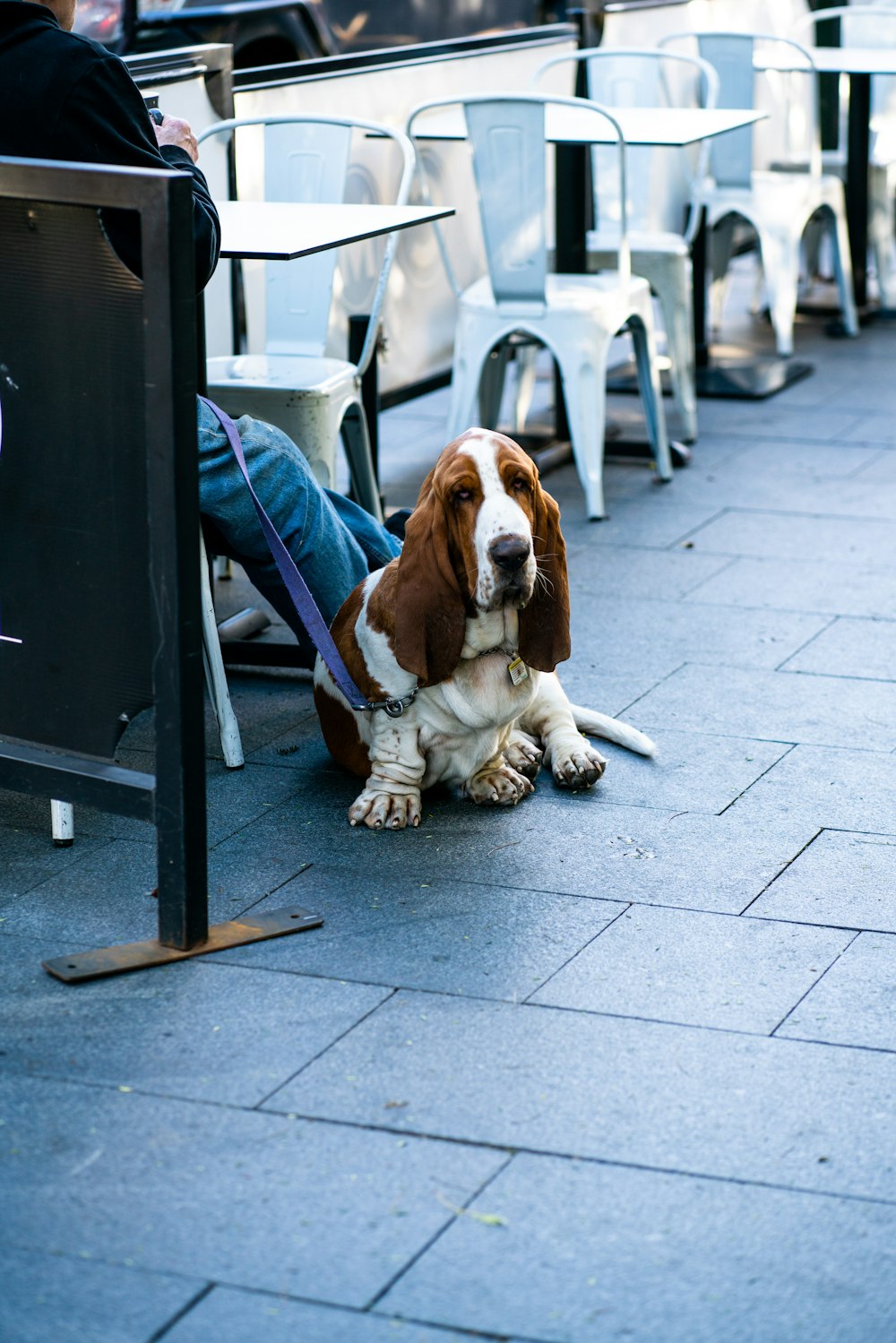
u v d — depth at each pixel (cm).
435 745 340
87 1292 205
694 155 861
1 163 258
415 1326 200
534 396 739
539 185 525
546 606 324
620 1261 211
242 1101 245
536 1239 215
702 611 470
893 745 378
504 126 524
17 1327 200
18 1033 262
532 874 317
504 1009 269
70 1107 243
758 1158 231
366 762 354
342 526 386
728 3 902
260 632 460
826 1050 258
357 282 618
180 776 274
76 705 287
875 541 532
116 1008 269
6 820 344
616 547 530
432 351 692
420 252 668
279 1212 220
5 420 276
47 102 300
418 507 320
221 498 354
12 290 268
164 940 287
